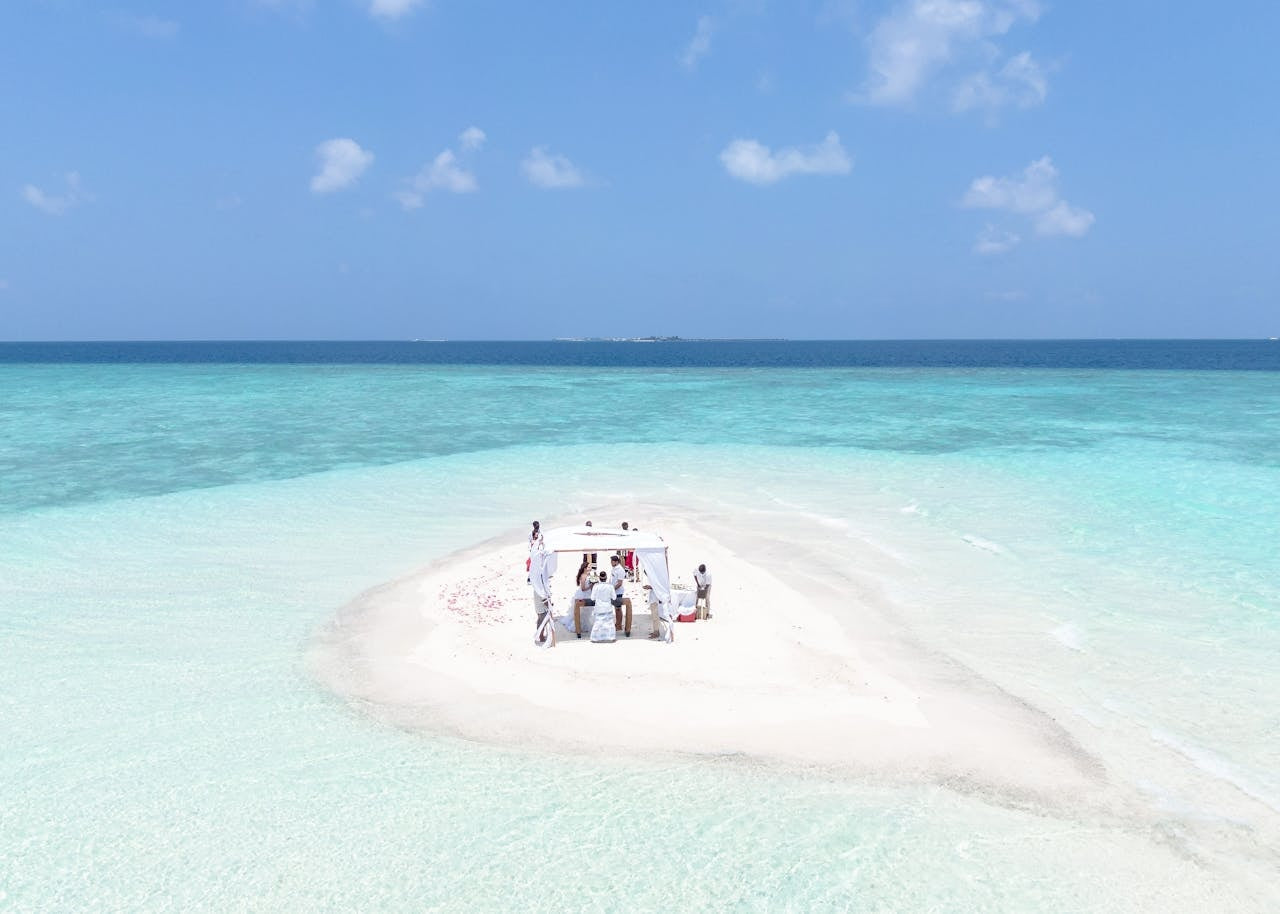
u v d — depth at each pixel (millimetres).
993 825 10227
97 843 9891
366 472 32406
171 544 22641
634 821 10320
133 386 68875
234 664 14953
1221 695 13547
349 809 10555
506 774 11359
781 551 21984
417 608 17797
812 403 57531
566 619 16812
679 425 45938
